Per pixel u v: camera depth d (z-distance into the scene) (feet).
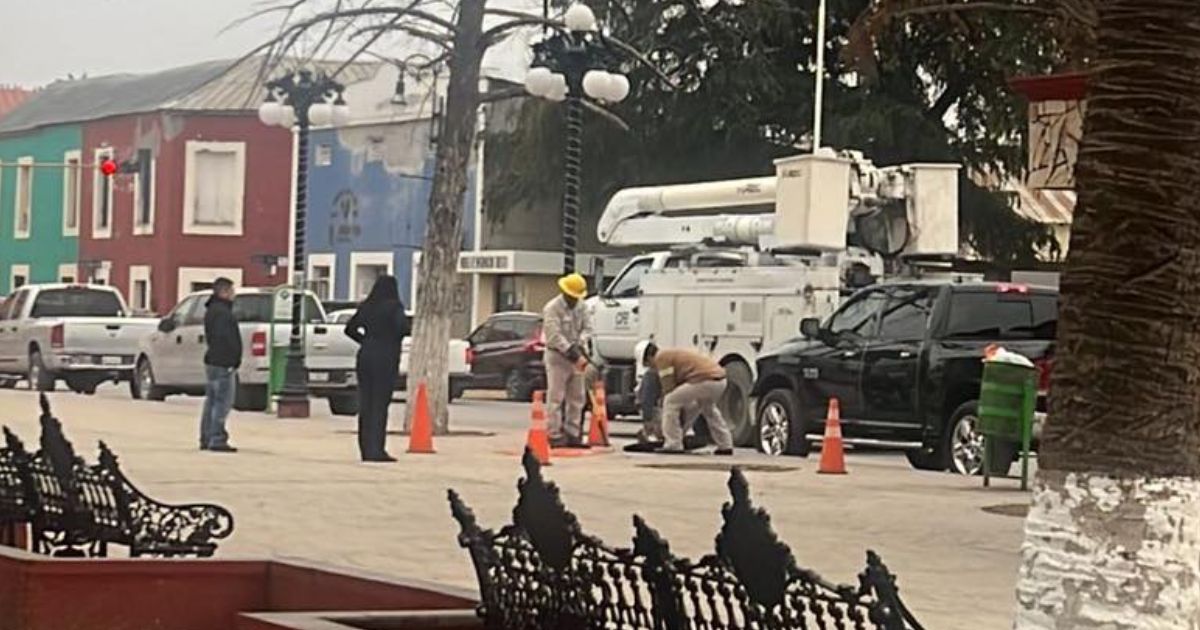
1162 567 21.02
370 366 76.84
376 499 61.31
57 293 141.38
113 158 216.74
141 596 27.68
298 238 112.98
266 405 118.01
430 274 96.78
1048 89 53.21
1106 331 21.21
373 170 196.85
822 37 126.93
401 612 25.04
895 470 81.97
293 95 111.65
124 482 30.53
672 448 85.76
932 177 104.01
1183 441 21.15
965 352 82.17
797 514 60.44
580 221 172.55
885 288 87.66
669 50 157.07
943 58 148.66
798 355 89.61
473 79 96.68
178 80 217.56
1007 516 60.70
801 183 100.48
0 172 240.12
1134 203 21.15
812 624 19.27
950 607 40.96
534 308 184.03
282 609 28.19
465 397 160.04
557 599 21.97
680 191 120.06
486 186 184.96
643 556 20.65
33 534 33.32
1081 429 21.33
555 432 86.94
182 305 124.67
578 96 95.14
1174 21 21.21
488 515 56.59
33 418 102.42
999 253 159.74
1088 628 21.12
